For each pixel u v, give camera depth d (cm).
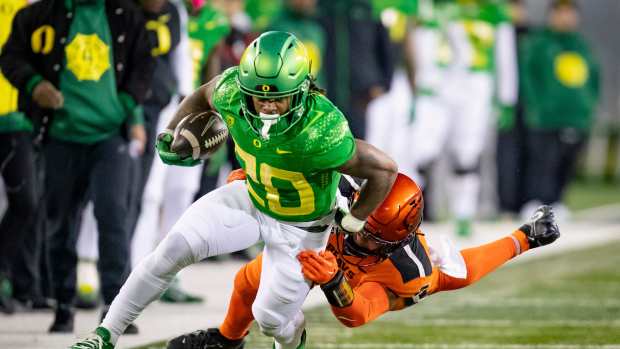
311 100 1577
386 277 1791
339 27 3678
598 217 5012
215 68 2797
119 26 2192
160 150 1739
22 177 2291
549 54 4819
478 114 3959
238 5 3372
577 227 4609
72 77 2184
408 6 3712
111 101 2194
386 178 1611
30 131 2292
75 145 2227
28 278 2462
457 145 3981
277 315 1714
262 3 4159
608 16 6938
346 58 3678
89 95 2183
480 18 3912
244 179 1766
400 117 3872
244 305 1802
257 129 1577
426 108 3925
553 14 4850
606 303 2808
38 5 2191
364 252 1761
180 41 2525
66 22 2181
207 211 1703
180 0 2595
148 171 2498
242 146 1634
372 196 1623
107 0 2198
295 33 3644
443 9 3922
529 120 4875
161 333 2277
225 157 3334
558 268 3462
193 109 1739
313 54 3650
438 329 2431
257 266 1777
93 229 2534
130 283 1734
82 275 2536
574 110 4847
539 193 4919
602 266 3500
